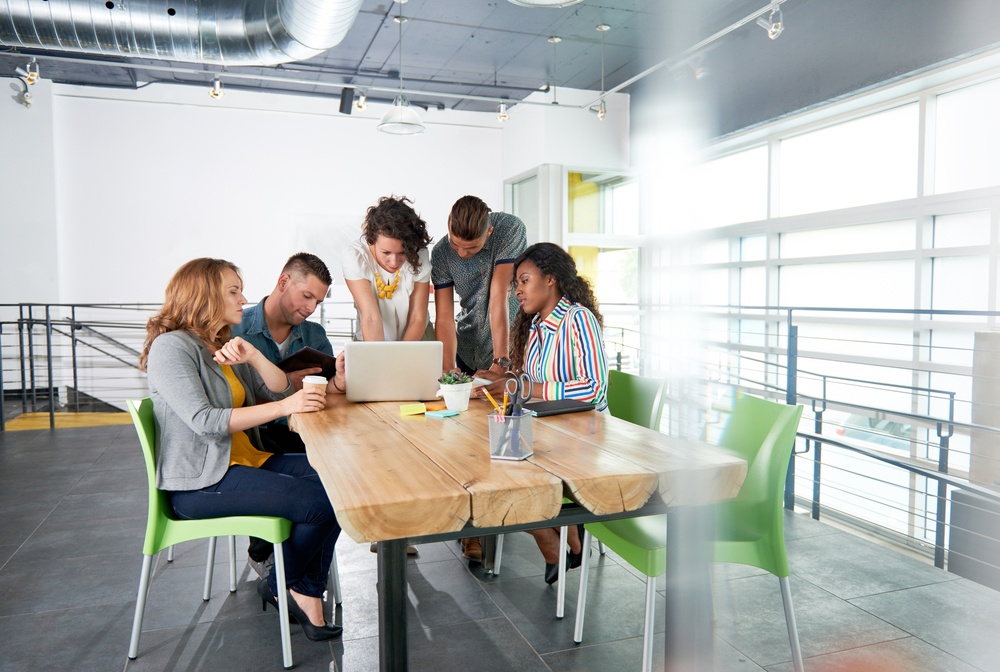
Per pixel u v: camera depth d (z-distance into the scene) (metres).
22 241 6.80
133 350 7.16
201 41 4.31
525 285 2.42
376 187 7.79
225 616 2.38
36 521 3.41
